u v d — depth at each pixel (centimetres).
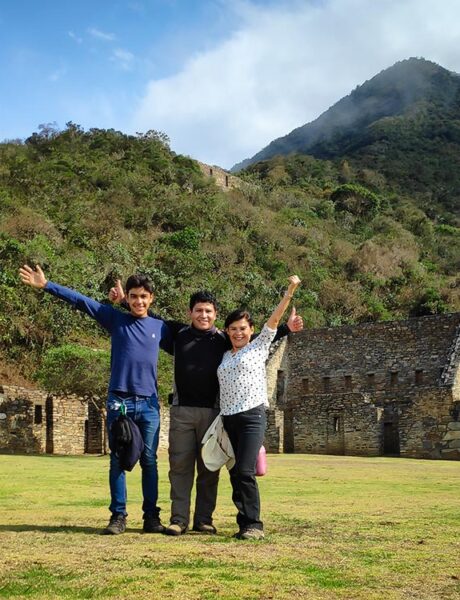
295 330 711
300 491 1198
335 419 3266
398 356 3553
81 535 643
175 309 5031
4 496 1036
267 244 6994
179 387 710
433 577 474
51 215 6228
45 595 415
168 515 833
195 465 711
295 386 3847
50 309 4166
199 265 5897
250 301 5519
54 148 8731
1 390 2903
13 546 573
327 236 7812
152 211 6862
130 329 704
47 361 2780
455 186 12631
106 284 5109
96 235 6094
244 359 683
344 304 6053
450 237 9369
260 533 641
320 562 519
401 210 10081
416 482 1423
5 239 4853
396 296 6397
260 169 12688
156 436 698
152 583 445
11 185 6969
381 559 535
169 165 8606
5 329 3909
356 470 1847
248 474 660
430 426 2864
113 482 675
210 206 7362
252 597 416
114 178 7550
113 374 697
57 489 1152
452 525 738
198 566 497
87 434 3169
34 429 2969
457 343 3306
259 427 675
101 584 441
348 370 3691
